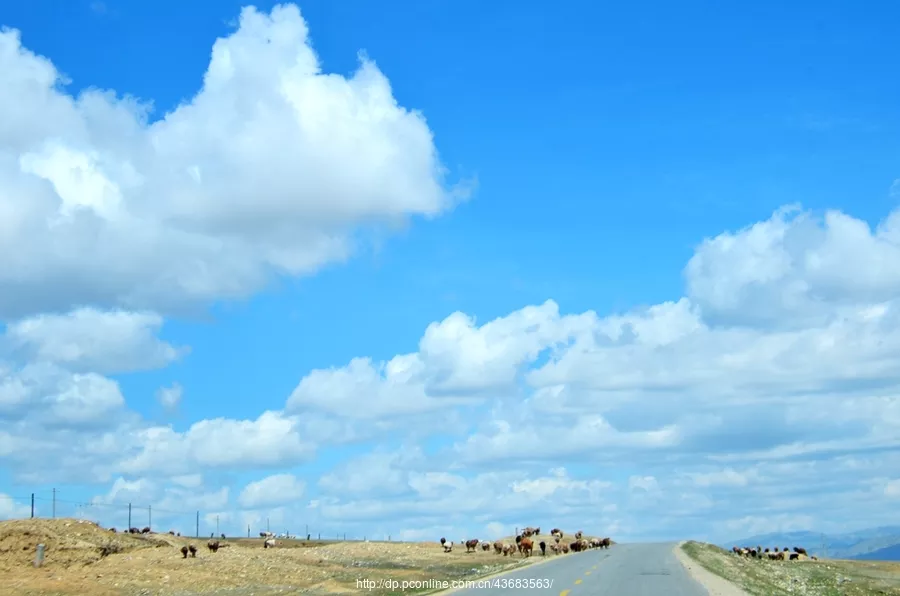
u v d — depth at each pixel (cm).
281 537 9088
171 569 4262
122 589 3619
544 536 10006
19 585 3450
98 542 4803
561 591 3077
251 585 3953
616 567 4394
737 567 5188
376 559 5762
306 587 3881
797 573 6819
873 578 6988
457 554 6650
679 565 4497
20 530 4531
